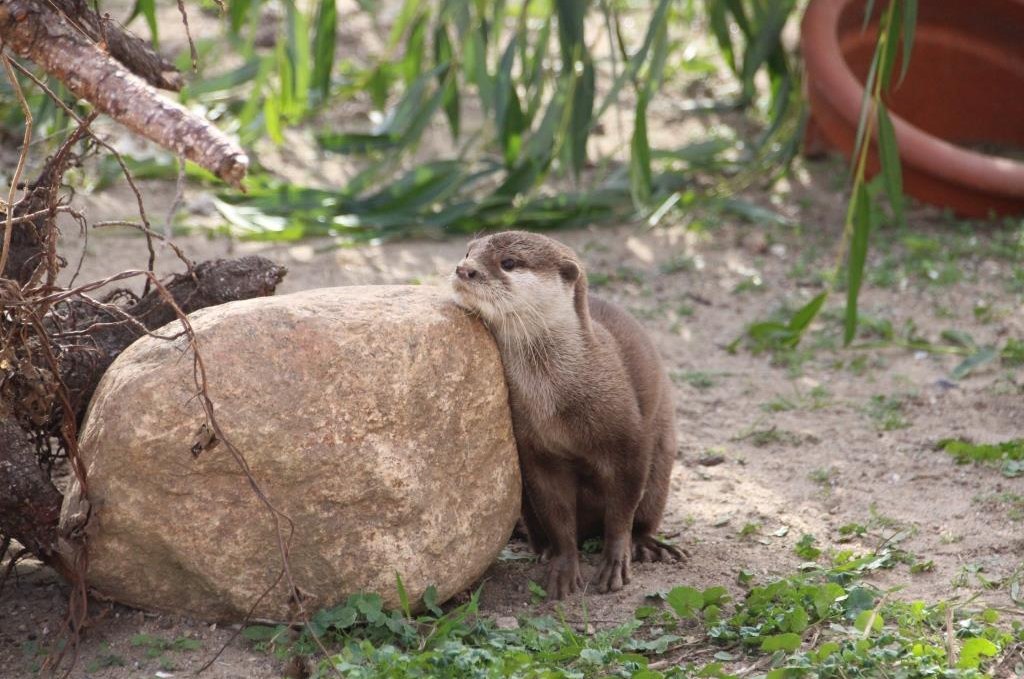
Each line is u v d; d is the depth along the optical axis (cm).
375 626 442
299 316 429
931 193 970
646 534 555
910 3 693
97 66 369
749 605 464
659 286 898
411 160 1107
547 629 462
